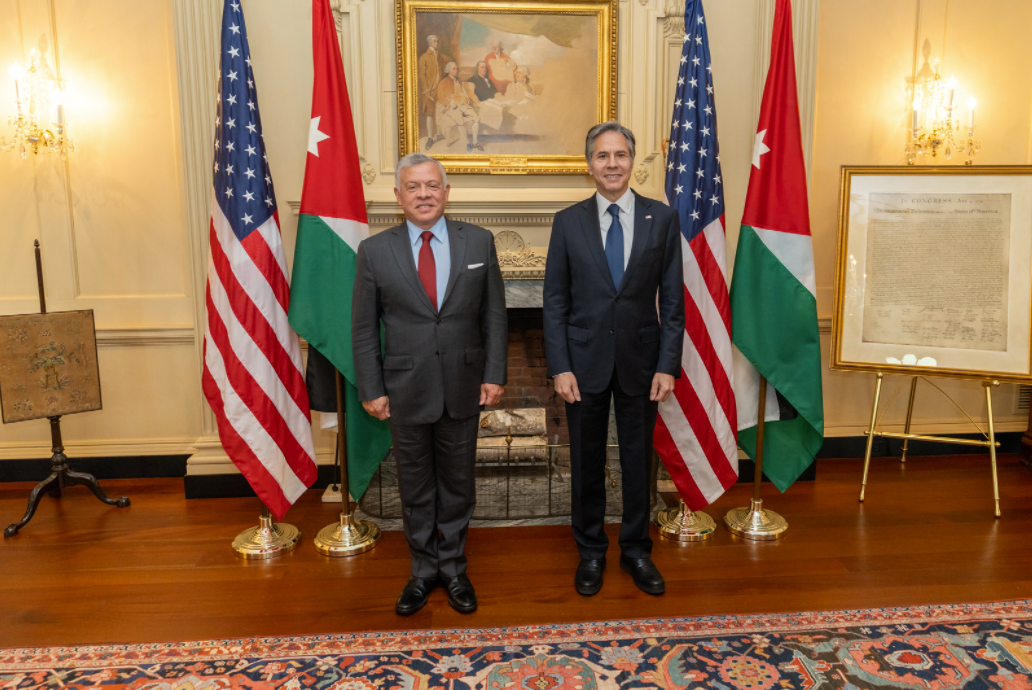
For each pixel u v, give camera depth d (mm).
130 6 3355
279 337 2781
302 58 3256
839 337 3219
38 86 3338
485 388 2238
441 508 2307
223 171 2693
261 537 2770
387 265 2162
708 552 2686
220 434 2758
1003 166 2973
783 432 3041
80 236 3477
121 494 3396
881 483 3459
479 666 1942
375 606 2297
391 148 3354
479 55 3314
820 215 3711
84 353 3154
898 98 3654
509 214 3363
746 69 3402
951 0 3605
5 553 2721
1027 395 3900
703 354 2787
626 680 1873
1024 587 2373
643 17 3348
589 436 2330
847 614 2197
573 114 3383
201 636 2115
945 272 3072
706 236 2803
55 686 1864
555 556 2668
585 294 2266
